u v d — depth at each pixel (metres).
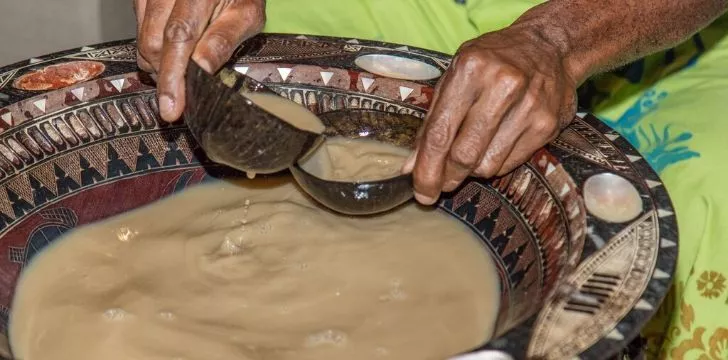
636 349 1.26
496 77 1.19
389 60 1.58
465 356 0.94
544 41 1.30
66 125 1.45
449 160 1.24
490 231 1.37
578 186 1.26
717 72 1.76
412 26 1.88
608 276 1.08
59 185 1.43
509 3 1.80
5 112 1.40
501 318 1.21
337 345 1.16
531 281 1.23
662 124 1.65
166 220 1.44
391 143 1.49
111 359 1.14
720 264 1.54
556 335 0.97
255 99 1.34
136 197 1.48
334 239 1.36
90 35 2.89
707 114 1.63
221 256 1.32
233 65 1.54
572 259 1.13
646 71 1.79
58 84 1.46
